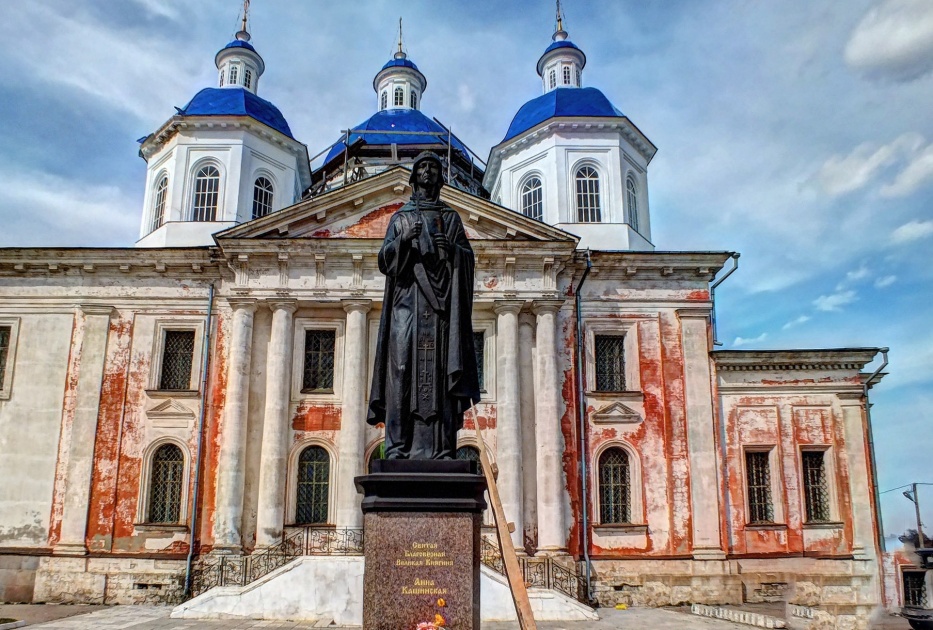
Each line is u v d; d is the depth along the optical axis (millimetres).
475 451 25188
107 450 25062
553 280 25781
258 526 23641
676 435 25594
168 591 23516
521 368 25547
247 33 35531
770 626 17750
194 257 26234
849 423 26109
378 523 7082
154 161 31641
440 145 35344
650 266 26516
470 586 6973
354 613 18938
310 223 26250
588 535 24469
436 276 8023
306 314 25938
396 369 7793
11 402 25500
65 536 24297
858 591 15633
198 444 24703
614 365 26469
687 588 24047
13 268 26375
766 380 26422
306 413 25156
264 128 30609
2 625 18000
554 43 35000
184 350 26281
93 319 26125
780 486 25547
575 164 30453
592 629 18141
